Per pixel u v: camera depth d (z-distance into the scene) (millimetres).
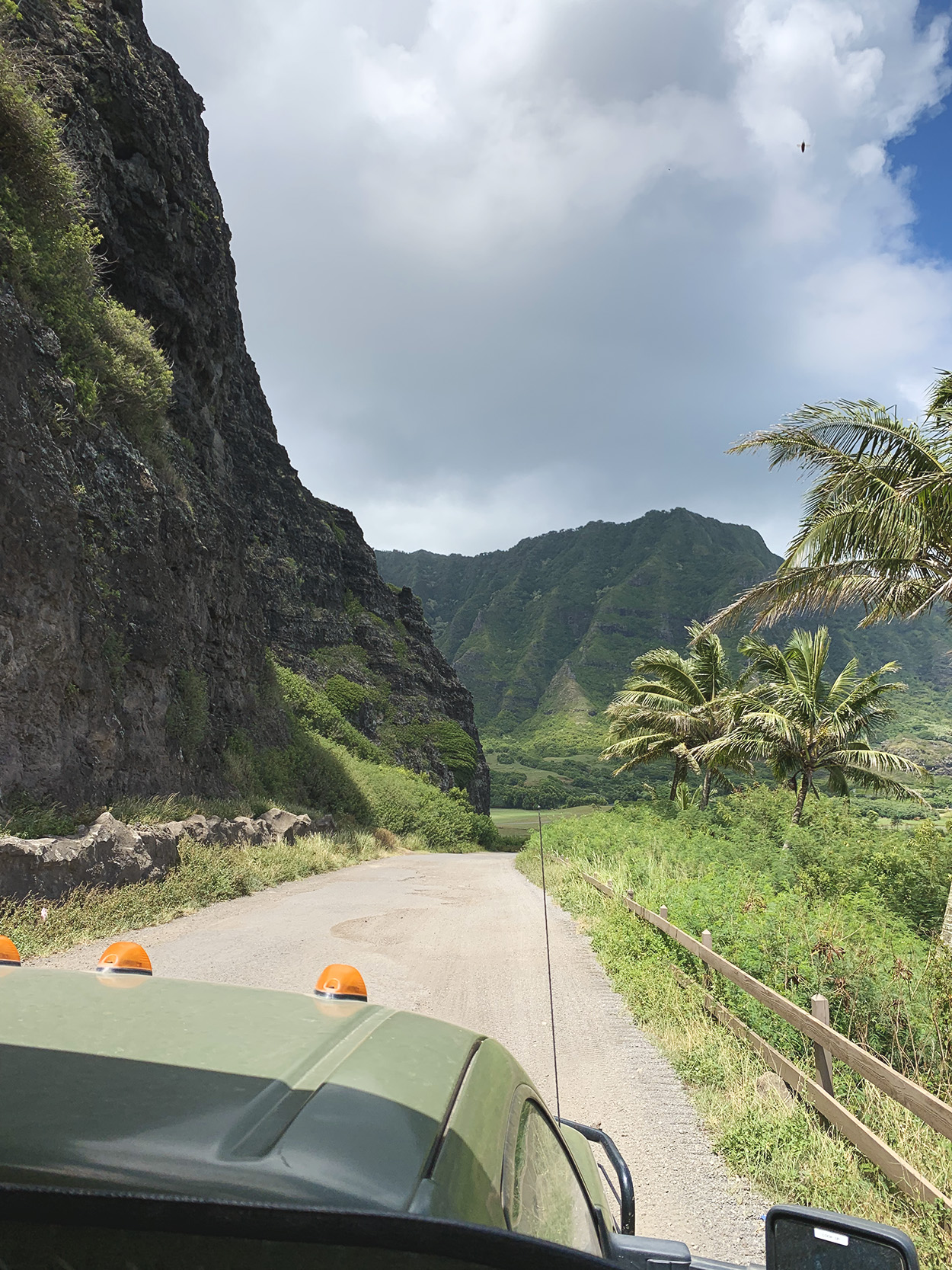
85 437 18594
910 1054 6301
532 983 9797
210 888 15758
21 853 11359
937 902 16250
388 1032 1917
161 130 28156
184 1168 1135
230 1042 1681
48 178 18938
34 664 14992
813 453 14836
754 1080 6141
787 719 29703
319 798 37750
